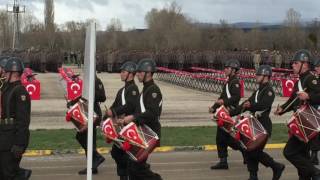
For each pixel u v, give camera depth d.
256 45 75.19
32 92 18.95
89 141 5.55
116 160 7.81
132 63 7.93
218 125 9.27
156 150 11.80
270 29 77.81
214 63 39.25
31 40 81.50
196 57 39.34
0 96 6.77
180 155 11.36
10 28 82.75
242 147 8.35
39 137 12.70
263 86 8.35
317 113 7.02
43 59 40.47
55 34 80.06
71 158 10.96
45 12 79.44
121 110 7.80
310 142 7.09
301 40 70.25
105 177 9.18
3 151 6.69
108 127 6.98
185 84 30.83
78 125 8.49
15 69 6.74
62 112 17.67
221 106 9.06
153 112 6.80
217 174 9.47
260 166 10.15
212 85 28.75
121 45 80.94
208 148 12.02
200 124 15.48
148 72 6.92
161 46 76.69
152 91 6.89
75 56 63.06
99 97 9.00
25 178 6.96
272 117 17.31
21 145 6.65
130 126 6.63
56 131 13.61
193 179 9.08
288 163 10.57
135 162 6.79
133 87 7.88
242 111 8.66
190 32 78.25
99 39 82.62
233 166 10.17
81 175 9.38
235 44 76.69
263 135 8.09
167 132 13.73
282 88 23.61
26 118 6.69
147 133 6.72
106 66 42.19
